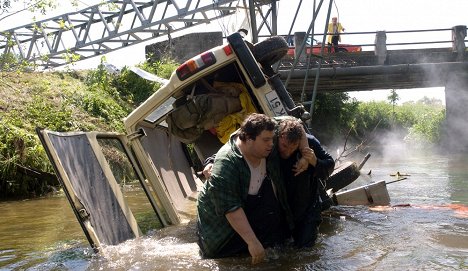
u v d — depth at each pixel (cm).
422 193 833
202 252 441
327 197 524
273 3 1445
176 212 620
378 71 1953
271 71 652
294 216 455
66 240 550
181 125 644
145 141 647
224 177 407
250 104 643
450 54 2091
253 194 430
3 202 905
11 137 991
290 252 443
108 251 456
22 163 977
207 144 729
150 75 1125
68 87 1448
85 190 478
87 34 2089
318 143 452
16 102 1222
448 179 1053
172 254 451
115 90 1606
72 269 416
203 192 438
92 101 1398
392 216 606
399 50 2091
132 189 859
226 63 590
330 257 424
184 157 870
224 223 423
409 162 1681
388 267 388
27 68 1562
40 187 987
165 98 604
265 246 442
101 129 1313
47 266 433
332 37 2080
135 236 535
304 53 1891
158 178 616
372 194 693
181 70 592
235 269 400
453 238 482
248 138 409
